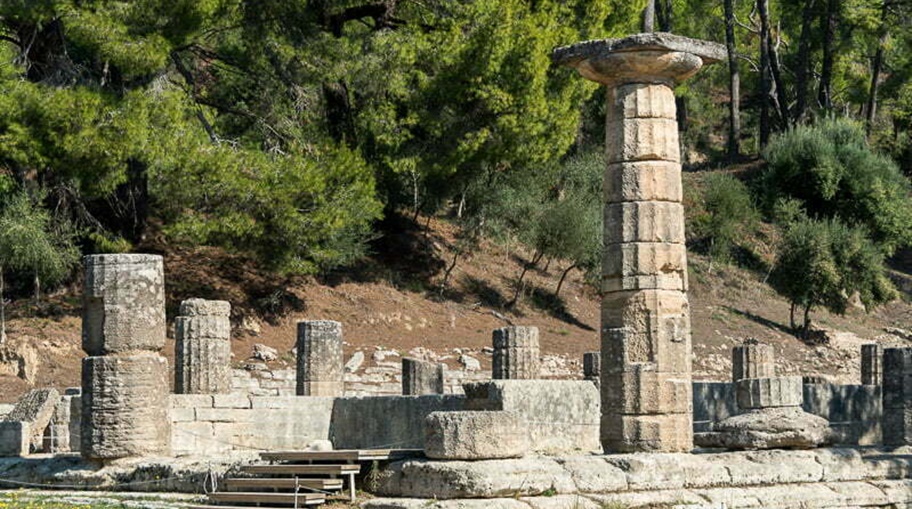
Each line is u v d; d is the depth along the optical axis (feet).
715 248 210.38
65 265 145.89
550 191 204.85
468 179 175.32
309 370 109.40
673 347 69.10
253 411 89.40
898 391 84.69
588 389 79.61
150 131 134.82
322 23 163.73
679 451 68.80
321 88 160.15
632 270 69.10
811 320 198.29
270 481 62.03
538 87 159.33
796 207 213.46
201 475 67.26
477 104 159.84
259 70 153.79
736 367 117.29
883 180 220.23
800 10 257.75
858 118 278.46
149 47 132.46
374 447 90.63
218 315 98.99
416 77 159.84
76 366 136.87
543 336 172.86
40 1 132.36
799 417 72.28
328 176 145.69
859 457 72.28
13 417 100.73
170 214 145.59
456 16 159.33
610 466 63.93
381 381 148.66
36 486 73.92
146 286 73.92
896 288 214.90
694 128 266.98
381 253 182.19
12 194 143.23
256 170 141.18
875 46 267.59
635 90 70.08
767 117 243.81
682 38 69.31
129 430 72.43
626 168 69.77
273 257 146.61
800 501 67.05
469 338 166.50
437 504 56.75
